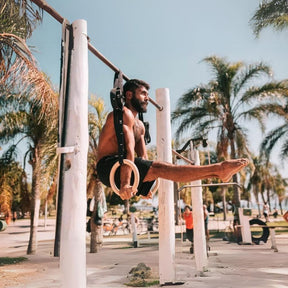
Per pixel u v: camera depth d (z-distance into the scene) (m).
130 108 2.44
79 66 2.37
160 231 4.58
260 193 43.84
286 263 8.55
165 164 1.99
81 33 2.44
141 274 6.99
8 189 11.90
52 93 6.94
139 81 2.46
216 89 17.92
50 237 22.45
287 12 12.46
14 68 5.82
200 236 7.29
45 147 12.22
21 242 19.41
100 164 2.19
